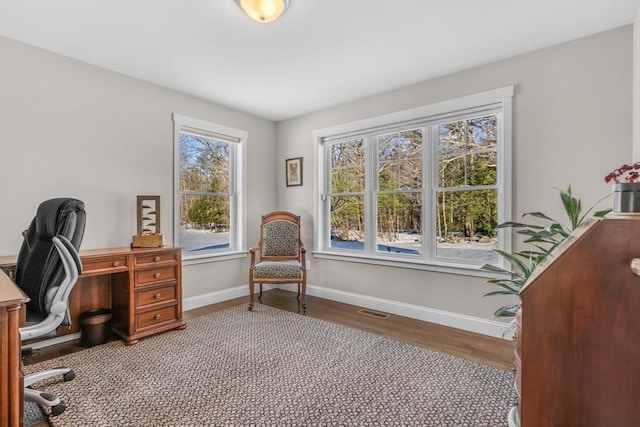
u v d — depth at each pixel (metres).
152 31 2.20
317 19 2.06
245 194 3.99
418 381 1.95
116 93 2.86
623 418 0.79
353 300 3.59
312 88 3.23
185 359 2.24
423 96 3.07
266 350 2.38
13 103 2.32
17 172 2.35
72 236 1.69
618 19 2.07
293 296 3.95
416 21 2.09
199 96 3.45
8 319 1.18
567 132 2.35
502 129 2.66
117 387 1.88
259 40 2.32
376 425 1.56
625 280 0.79
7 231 2.30
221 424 1.56
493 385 1.91
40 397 1.62
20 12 1.98
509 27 2.16
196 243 3.58
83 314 2.56
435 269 2.99
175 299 2.80
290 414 1.63
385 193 3.45
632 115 2.10
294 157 4.20
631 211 0.91
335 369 2.10
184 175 3.46
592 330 0.82
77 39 2.31
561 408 0.86
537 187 2.47
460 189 2.94
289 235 3.76
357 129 3.57
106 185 2.80
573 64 2.32
